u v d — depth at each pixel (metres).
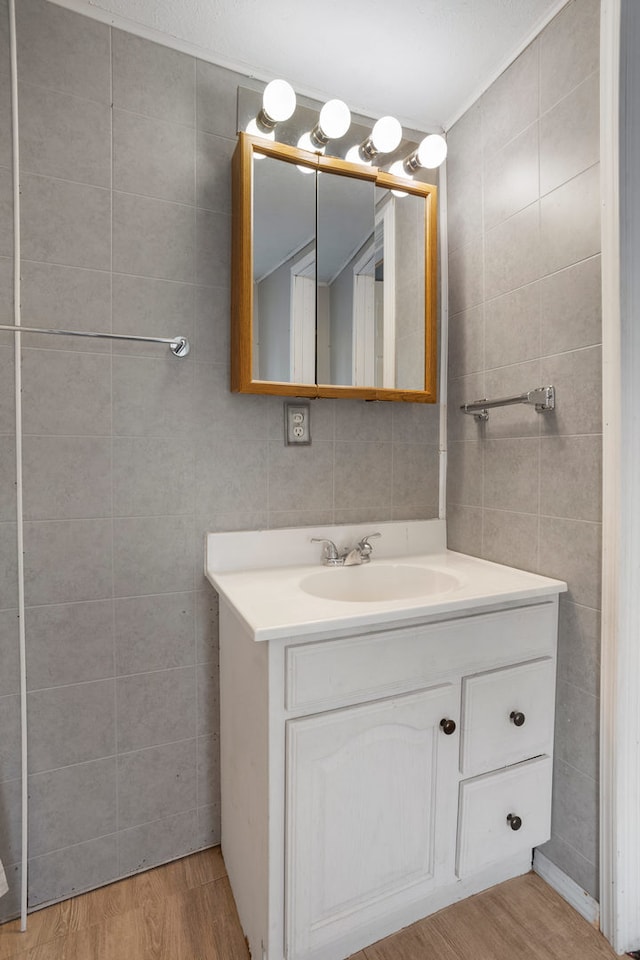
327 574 1.41
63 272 1.24
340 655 1.02
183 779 1.40
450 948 1.14
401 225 1.55
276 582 1.28
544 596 1.27
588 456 1.22
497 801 1.22
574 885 1.26
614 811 1.15
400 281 1.55
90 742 1.30
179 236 1.36
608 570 1.17
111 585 1.31
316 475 1.54
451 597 1.14
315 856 1.01
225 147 1.41
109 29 1.27
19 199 1.19
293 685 0.97
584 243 1.21
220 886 1.31
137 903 1.26
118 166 1.29
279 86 1.26
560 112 1.26
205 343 1.39
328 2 1.22
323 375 1.45
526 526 1.40
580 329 1.23
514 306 1.42
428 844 1.15
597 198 1.17
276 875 0.99
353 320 1.48
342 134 1.36
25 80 1.19
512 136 1.42
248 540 1.43
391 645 1.07
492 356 1.51
